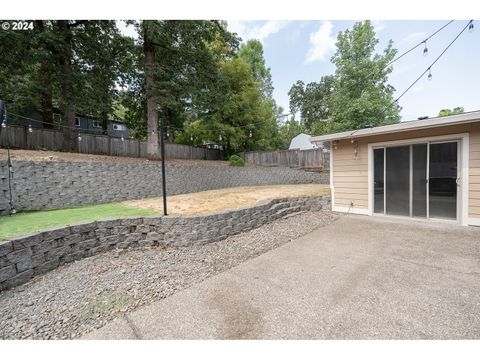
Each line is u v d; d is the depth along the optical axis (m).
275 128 23.38
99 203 6.98
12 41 7.01
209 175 10.84
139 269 3.28
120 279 2.98
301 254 3.70
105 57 9.85
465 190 4.95
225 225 4.62
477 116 4.38
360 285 2.64
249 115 16.86
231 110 15.63
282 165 15.98
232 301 2.41
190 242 4.21
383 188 6.20
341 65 14.91
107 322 2.15
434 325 1.95
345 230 5.03
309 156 14.84
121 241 4.11
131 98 13.09
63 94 9.36
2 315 2.30
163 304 2.40
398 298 2.35
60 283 2.92
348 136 6.37
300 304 2.31
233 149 18.02
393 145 5.98
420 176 5.56
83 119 18.83
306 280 2.81
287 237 4.66
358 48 14.45
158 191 8.73
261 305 2.32
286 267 3.22
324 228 5.25
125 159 9.33
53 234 3.34
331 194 7.23
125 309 2.33
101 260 3.64
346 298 2.38
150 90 10.38
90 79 9.61
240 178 12.41
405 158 5.79
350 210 6.82
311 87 32.91
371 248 3.86
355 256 3.53
